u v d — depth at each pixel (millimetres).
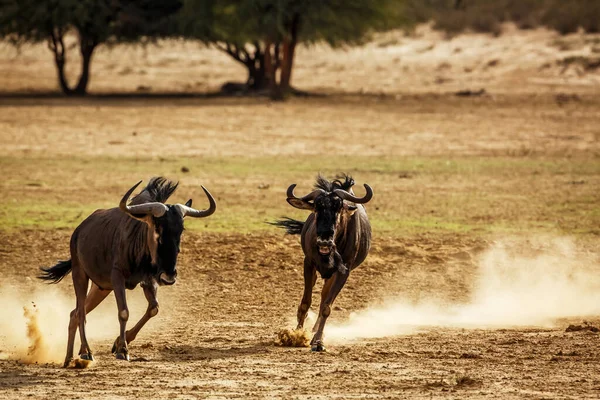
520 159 129875
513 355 43938
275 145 142875
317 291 60531
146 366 41250
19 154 128250
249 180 109062
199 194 98438
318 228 43969
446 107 194375
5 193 96250
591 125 167250
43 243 71938
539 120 173750
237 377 39094
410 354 44375
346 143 145750
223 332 50219
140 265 41000
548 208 92375
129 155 130125
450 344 46906
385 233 78312
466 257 70250
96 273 42562
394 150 139000
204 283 62375
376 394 35969
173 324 52375
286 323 52781
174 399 35094
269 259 68062
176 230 39469
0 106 190125
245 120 172000
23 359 43812
